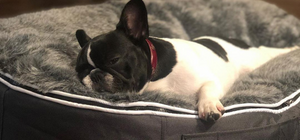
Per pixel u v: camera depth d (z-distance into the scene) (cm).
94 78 101
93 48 103
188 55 128
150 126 96
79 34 121
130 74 104
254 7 207
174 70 122
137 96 98
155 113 96
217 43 162
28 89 102
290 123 116
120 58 102
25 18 148
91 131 97
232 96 110
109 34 108
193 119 101
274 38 201
